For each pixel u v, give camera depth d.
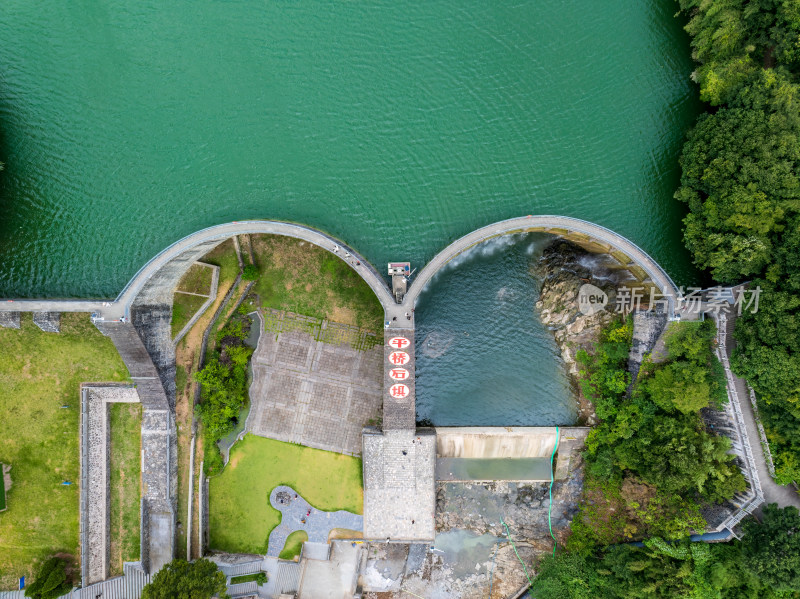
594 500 42.56
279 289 43.84
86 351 41.47
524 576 44.22
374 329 43.81
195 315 42.31
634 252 39.56
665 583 37.06
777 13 37.34
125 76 44.12
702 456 37.53
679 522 37.84
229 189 44.06
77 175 43.66
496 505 44.47
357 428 43.62
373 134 44.38
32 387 41.44
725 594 36.88
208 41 44.44
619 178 44.00
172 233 43.59
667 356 40.22
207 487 43.12
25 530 40.97
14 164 43.56
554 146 44.38
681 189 40.38
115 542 41.62
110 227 43.44
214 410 41.84
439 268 41.47
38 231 43.31
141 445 41.69
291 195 44.06
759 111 36.31
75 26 43.88
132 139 44.03
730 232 37.38
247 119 44.28
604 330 43.69
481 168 44.31
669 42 44.06
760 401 36.88
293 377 43.75
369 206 43.97
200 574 36.97
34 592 37.88
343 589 43.44
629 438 41.44
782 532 34.69
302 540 43.12
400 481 41.53
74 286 42.91
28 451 41.25
